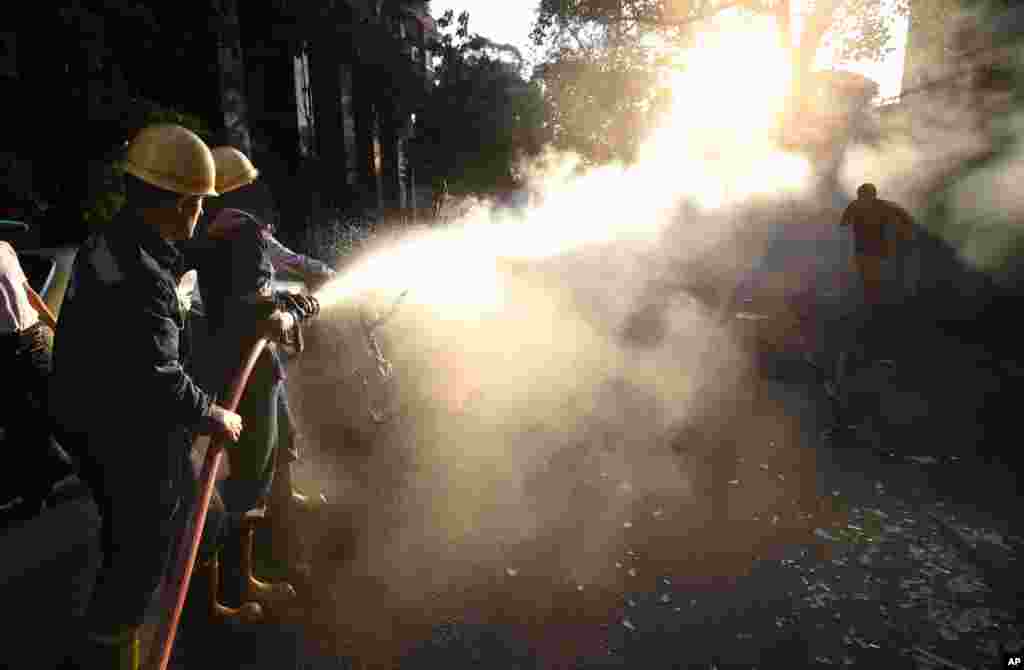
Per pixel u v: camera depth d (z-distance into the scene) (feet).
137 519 6.64
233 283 8.38
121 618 6.76
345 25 43.34
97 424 6.34
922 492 12.39
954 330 23.16
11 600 8.04
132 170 6.32
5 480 8.65
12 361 8.68
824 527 11.18
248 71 39.70
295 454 10.32
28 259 11.05
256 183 9.27
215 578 8.40
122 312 6.17
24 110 25.21
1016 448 14.06
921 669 8.05
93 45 26.05
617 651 8.38
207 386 8.25
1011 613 9.01
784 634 8.68
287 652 8.25
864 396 16.98
